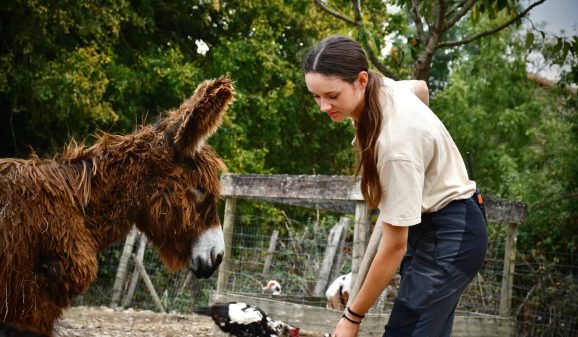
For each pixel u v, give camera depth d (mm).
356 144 2562
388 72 5734
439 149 2482
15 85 11117
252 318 4648
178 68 12789
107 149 2943
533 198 9789
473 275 2568
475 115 16062
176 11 14336
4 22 11492
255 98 13883
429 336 2518
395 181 2365
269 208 12891
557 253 8688
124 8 12312
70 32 12492
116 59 12961
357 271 4684
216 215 3115
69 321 6484
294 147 16188
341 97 2387
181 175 2986
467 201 2564
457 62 17156
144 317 7582
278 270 8414
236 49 13734
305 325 5008
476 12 5832
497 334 5773
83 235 2730
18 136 12742
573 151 9672
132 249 10055
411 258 2660
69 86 10953
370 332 4762
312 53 2406
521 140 15852
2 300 2504
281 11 14461
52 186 2701
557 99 13586
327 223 9852
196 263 3047
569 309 8039
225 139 13094
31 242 2564
